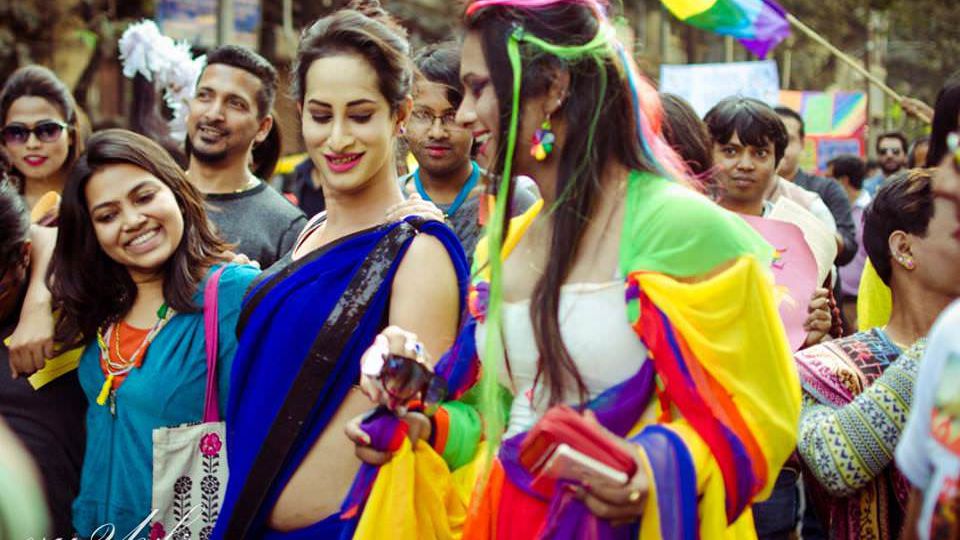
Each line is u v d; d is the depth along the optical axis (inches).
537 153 95.5
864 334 119.8
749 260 92.4
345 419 115.6
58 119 184.4
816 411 115.3
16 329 139.9
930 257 114.4
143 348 133.3
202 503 130.8
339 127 118.3
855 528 114.1
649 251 93.0
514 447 99.2
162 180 134.3
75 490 142.4
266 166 195.2
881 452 109.7
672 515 88.6
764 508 140.8
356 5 127.9
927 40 962.1
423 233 116.8
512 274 100.9
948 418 70.4
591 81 94.7
